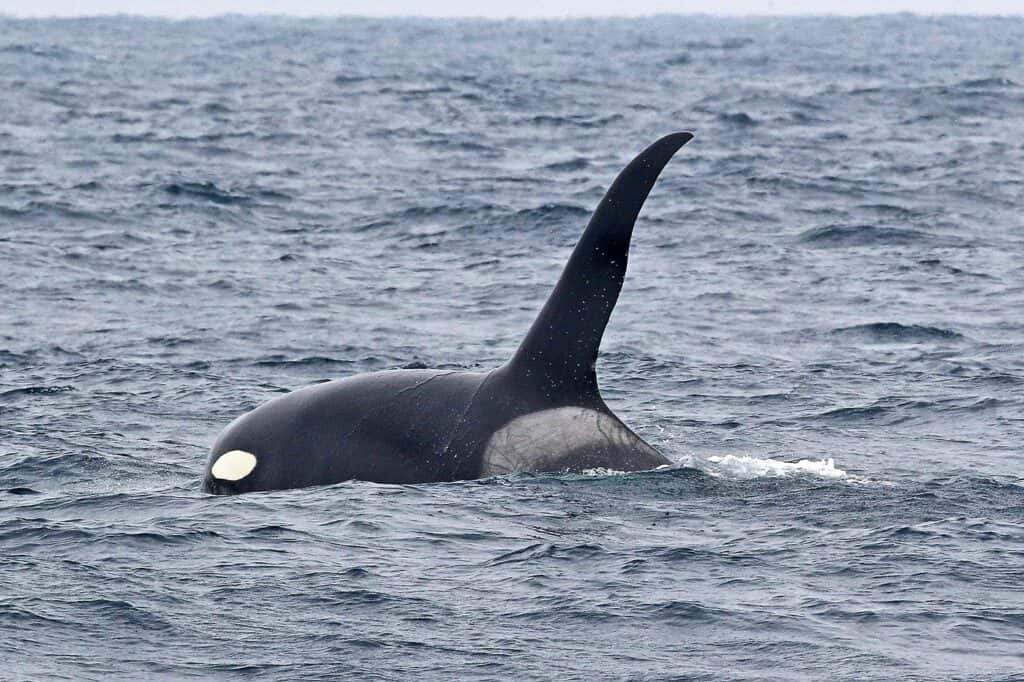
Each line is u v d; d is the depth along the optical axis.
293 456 57.41
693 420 73.44
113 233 140.50
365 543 49.84
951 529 51.78
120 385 81.56
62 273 118.31
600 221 55.38
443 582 46.41
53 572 47.44
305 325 100.12
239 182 180.62
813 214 156.75
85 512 54.91
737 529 51.75
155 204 159.38
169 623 43.31
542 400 56.59
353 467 56.66
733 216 154.88
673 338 96.00
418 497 54.16
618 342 94.06
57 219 147.12
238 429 59.00
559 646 41.75
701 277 119.75
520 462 55.66
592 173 195.75
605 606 44.44
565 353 56.47
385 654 41.16
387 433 57.00
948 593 45.47
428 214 155.75
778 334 97.75
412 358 90.50
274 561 48.28
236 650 41.47
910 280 118.31
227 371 86.19
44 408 75.62
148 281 115.94
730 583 46.41
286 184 180.75
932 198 168.25
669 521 52.38
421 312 105.62
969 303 108.56
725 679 39.53
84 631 42.69
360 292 113.19
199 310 104.81
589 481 55.56
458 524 51.53
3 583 46.38
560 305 56.59
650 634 42.53
